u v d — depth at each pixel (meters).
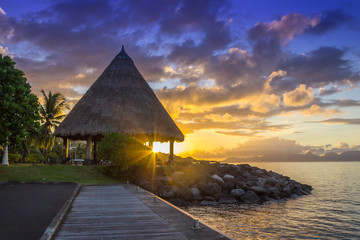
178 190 27.86
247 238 15.34
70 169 31.06
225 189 30.06
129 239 6.99
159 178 29.58
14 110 21.59
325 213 24.28
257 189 29.48
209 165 38.00
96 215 10.05
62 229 8.02
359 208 27.66
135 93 41.38
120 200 13.94
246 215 21.38
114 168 29.95
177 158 52.12
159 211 10.81
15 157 51.72
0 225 8.19
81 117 36.97
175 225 8.47
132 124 36.44
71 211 10.83
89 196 15.51
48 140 54.09
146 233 7.55
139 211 10.84
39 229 7.74
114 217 9.69
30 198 13.98
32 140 54.06
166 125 39.59
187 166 35.72
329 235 16.91
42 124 53.94
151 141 39.88
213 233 7.54
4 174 26.31
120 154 28.67
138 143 30.44
